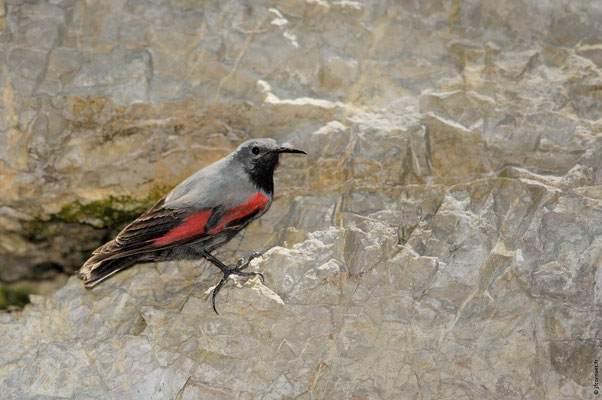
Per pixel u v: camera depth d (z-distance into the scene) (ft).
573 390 27.78
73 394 28.94
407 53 35.35
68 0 35.27
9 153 33.71
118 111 33.91
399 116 33.91
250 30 35.29
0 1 34.63
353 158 33.22
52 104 33.94
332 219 32.22
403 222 31.37
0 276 35.47
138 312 31.12
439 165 32.96
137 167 34.27
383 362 28.53
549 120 32.78
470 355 28.17
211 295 30.27
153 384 28.89
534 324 28.40
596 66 34.06
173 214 28.89
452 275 29.27
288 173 33.96
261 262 31.14
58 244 35.45
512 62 34.55
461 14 35.47
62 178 34.06
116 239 28.30
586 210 29.63
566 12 35.24
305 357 28.78
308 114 33.99
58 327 31.09
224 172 30.12
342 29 35.42
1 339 30.86
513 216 30.35
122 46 34.96
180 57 35.04
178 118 34.14
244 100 34.12
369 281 29.40
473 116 33.47
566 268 28.73
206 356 29.17
